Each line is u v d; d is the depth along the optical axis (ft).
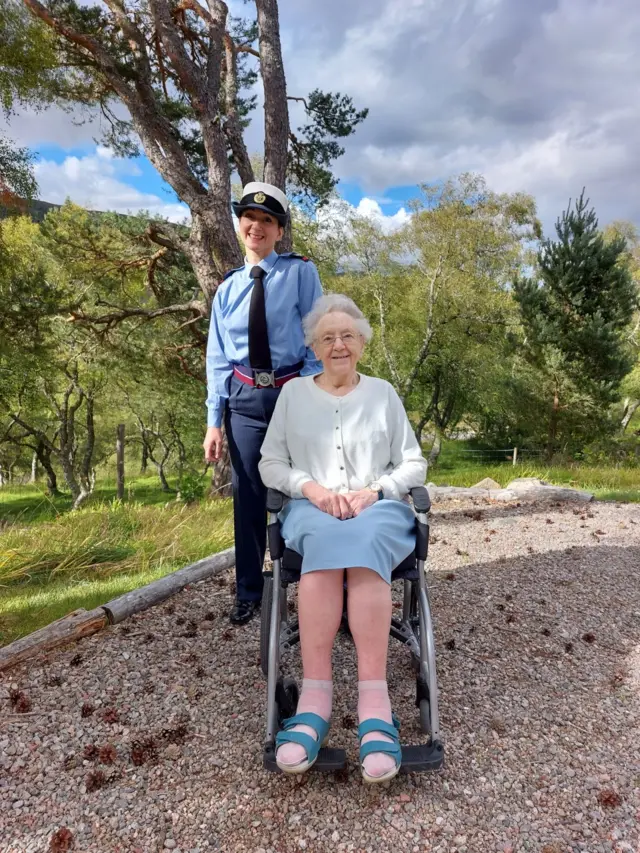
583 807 6.15
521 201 70.03
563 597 11.71
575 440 55.77
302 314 9.34
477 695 8.21
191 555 15.85
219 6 28.53
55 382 71.51
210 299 31.71
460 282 68.95
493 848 5.63
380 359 75.97
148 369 54.95
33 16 25.41
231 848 5.65
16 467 112.37
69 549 16.01
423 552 6.63
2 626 10.73
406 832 5.80
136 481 106.42
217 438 9.86
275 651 6.41
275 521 6.78
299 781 6.48
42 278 40.29
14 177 28.94
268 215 8.95
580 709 7.95
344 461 7.33
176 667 8.93
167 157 29.07
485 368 71.31
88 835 5.84
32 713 7.77
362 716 5.91
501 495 21.85
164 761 6.86
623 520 18.30
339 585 6.27
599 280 52.65
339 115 36.45
